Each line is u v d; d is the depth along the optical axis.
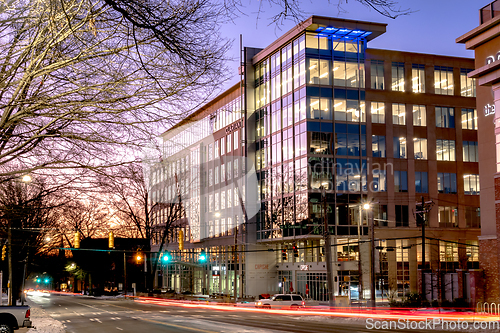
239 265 68.81
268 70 67.25
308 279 60.06
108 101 9.59
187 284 92.06
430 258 59.06
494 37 35.59
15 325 23.02
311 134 57.91
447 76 63.72
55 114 9.95
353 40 60.91
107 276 89.69
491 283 35.38
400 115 61.31
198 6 7.99
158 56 9.40
